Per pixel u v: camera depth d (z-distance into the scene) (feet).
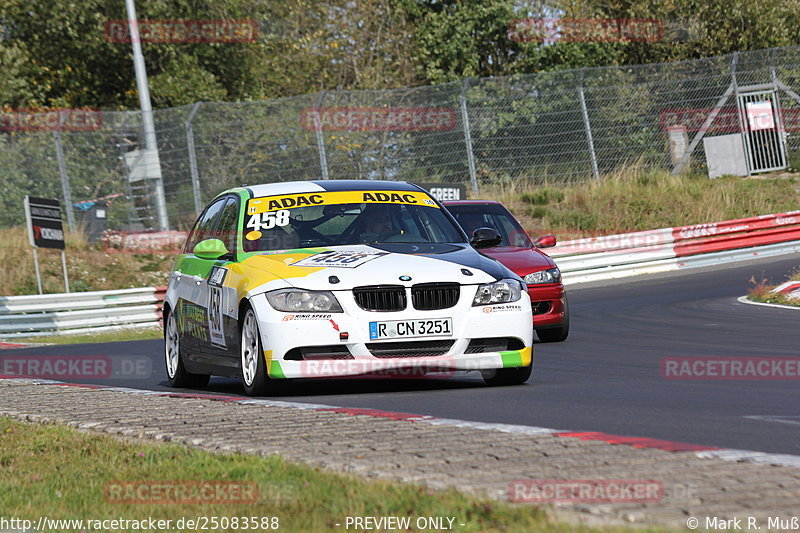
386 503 46.44
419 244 101.60
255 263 97.19
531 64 397.80
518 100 316.19
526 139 317.63
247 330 94.53
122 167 290.56
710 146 339.57
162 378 127.34
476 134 310.86
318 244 100.58
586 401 85.40
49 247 238.48
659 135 333.42
